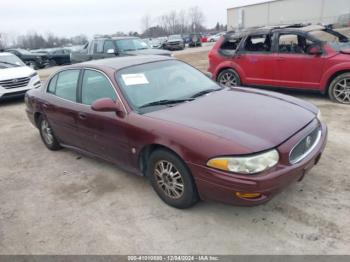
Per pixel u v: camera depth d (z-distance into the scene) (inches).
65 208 142.2
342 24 1120.8
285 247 107.0
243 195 107.1
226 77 320.8
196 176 115.6
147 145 130.5
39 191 159.6
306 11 1380.4
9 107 365.4
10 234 128.1
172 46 1246.9
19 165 193.9
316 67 260.1
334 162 158.4
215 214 126.9
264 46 289.9
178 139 118.3
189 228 120.6
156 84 154.2
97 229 125.6
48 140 208.4
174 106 140.4
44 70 822.5
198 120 124.7
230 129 116.5
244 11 1521.9
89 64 167.3
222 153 108.0
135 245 115.2
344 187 136.2
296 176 113.6
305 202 128.4
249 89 165.2
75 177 169.6
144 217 129.8
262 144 108.0
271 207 127.4
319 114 143.6
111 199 145.1
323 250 104.3
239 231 116.4
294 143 113.7
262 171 105.9
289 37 274.1
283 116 127.3
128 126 136.2
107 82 150.9
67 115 171.9
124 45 476.7
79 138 171.9
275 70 282.4
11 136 253.0
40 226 131.3
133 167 145.3
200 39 1477.6
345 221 116.0
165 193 133.8
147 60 169.3
